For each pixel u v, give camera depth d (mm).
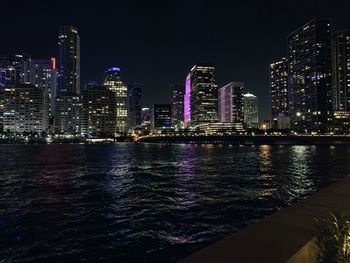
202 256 5277
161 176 52656
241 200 28656
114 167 73000
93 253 14977
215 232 18156
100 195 32844
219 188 37031
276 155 119625
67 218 22203
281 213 7801
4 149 198375
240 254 5332
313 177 48906
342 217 5344
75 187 39625
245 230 6512
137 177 51469
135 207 25906
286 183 41625
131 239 16938
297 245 5680
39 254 14961
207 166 72875
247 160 93125
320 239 5172
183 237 17250
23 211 24859
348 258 4773
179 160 96188
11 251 15422
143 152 154625
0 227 19859
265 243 5789
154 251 15062
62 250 15438
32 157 117250
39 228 19562
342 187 11305
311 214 7676
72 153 147125
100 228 19328
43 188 39062
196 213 23281
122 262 13797
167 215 22672
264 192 33656
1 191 36625
